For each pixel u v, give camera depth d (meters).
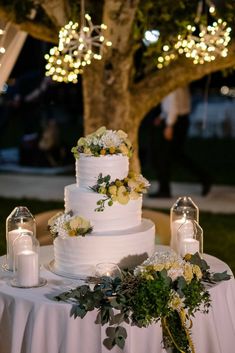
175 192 12.29
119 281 4.00
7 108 14.68
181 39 5.88
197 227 4.82
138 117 7.03
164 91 6.94
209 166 16.11
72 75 5.41
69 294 3.93
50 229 4.42
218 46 5.95
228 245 8.55
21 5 6.49
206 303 4.12
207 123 20.98
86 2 6.59
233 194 12.25
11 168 14.60
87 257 4.27
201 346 4.16
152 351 3.97
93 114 6.87
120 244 4.25
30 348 3.92
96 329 3.89
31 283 4.21
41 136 14.77
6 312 4.09
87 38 5.32
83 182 4.37
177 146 11.35
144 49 7.27
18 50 6.77
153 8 6.66
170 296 3.90
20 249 4.34
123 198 4.27
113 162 4.29
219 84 10.84
